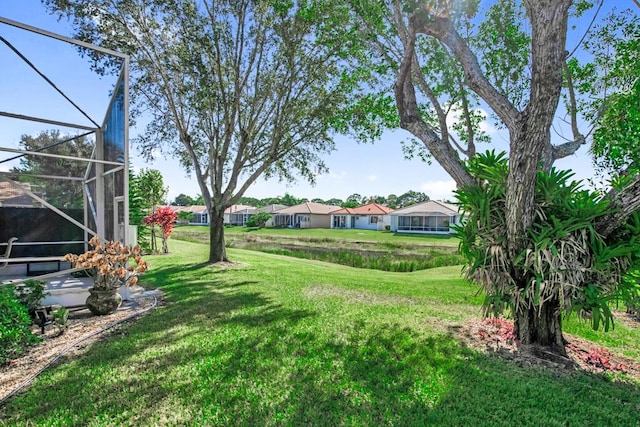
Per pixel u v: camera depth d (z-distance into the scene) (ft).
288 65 33.45
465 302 21.36
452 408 9.30
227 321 16.60
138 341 13.84
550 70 10.11
